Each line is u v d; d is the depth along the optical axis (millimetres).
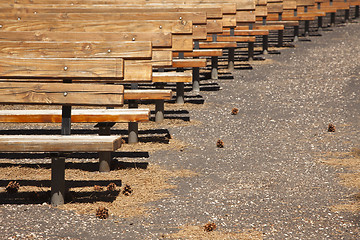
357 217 13195
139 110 19078
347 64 34062
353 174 17094
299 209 13891
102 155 17531
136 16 26078
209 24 31656
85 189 15594
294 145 21000
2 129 23453
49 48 16047
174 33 24516
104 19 25750
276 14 43125
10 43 15930
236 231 12375
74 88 14766
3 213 13336
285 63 36000
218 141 20859
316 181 16500
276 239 11875
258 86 30984
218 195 15180
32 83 14820
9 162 18625
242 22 37438
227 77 33562
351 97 27750
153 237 11969
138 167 18125
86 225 12648
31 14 26078
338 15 55469
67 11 28391
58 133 22656
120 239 11812
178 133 22844
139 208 14031
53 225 12555
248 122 24469
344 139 21531
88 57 16219
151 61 22547
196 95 29875
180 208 14047
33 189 15477
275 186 16047
